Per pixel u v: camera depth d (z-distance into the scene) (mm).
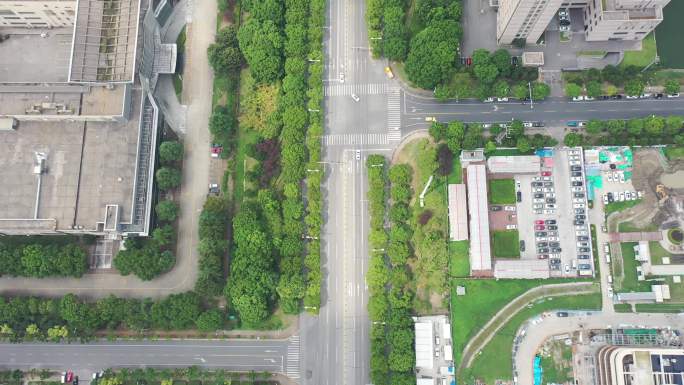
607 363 198875
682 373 186250
